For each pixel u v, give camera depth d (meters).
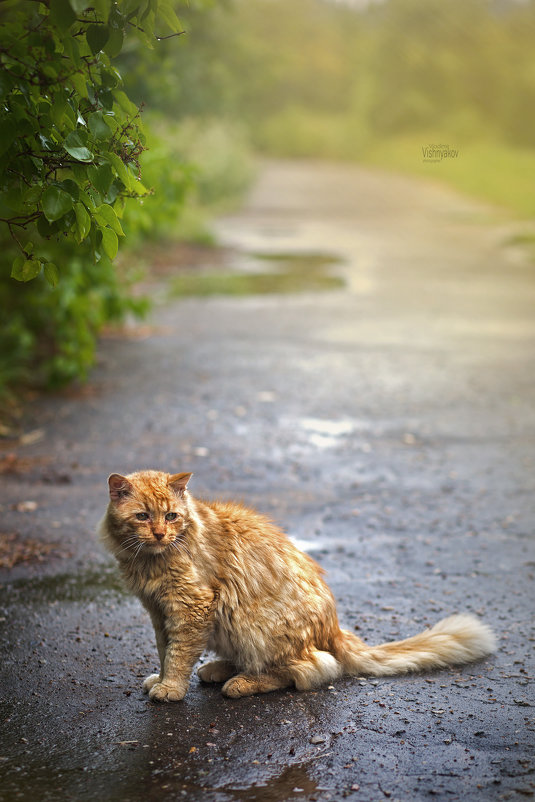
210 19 25.84
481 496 7.80
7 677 4.77
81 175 3.94
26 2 3.76
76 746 4.08
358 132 74.00
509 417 10.27
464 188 46.56
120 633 5.29
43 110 3.91
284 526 7.07
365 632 5.29
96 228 4.10
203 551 4.42
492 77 61.09
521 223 32.88
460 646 4.83
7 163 3.95
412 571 6.22
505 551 6.59
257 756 3.96
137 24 3.93
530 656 4.96
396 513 7.39
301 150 75.69
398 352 13.65
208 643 4.60
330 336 14.77
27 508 7.32
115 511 4.34
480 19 62.69
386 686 4.60
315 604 4.59
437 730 4.16
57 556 6.41
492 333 15.21
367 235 29.84
